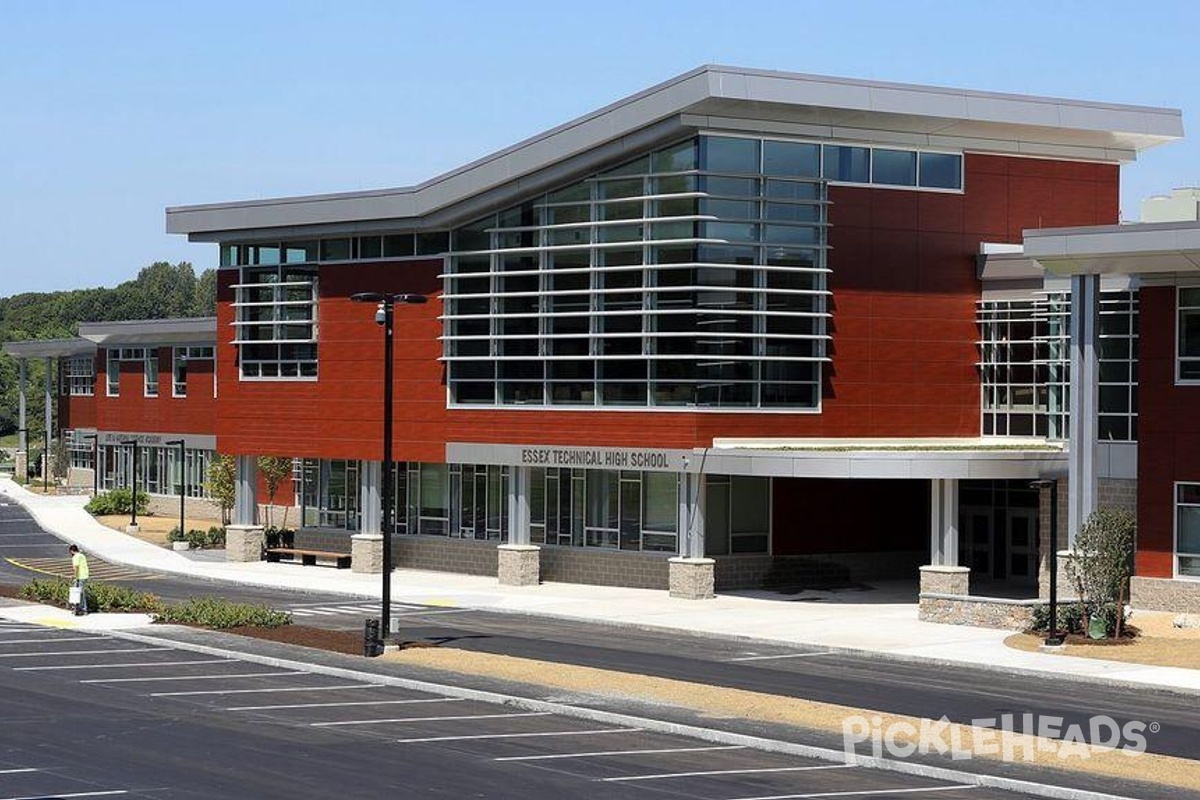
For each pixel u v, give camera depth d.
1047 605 41.38
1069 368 49.38
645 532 53.78
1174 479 44.53
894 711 31.03
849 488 54.94
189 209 63.84
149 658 37.91
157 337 86.00
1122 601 41.69
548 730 29.22
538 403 54.25
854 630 43.22
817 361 51.84
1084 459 43.88
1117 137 55.91
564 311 53.50
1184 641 39.78
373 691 33.53
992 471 45.91
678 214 50.44
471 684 33.69
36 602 48.31
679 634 43.41
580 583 55.34
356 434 60.00
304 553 62.72
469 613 48.22
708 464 49.53
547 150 52.69
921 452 45.84
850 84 50.25
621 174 52.22
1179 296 44.53
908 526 56.19
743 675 35.84
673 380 50.50
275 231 61.78
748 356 50.72
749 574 52.94
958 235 54.72
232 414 64.19
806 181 51.69
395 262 58.69
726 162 50.47
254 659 37.47
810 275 51.91
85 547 69.81
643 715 30.22
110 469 95.62
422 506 61.28
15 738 27.94
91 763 25.89
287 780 24.70
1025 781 24.83
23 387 120.75
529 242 54.78
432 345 57.53
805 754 27.08
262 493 76.50
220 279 64.75
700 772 25.58
